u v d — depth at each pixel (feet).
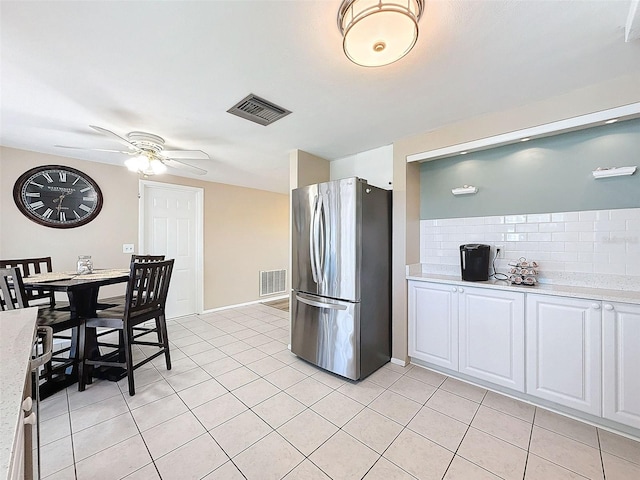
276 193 18.15
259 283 17.11
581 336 5.65
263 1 3.61
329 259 8.12
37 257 9.68
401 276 8.56
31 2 3.57
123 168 11.61
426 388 7.19
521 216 7.45
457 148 7.52
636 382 5.13
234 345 10.19
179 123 7.38
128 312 7.00
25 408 2.42
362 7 3.56
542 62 4.95
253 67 5.04
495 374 6.77
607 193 6.30
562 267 6.84
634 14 3.74
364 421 5.87
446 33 4.21
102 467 4.64
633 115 5.45
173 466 4.69
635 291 5.90
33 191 9.57
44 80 5.36
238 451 5.04
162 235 13.12
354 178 7.66
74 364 7.42
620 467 4.63
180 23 3.97
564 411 6.05
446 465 4.72
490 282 7.29
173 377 7.78
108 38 4.25
